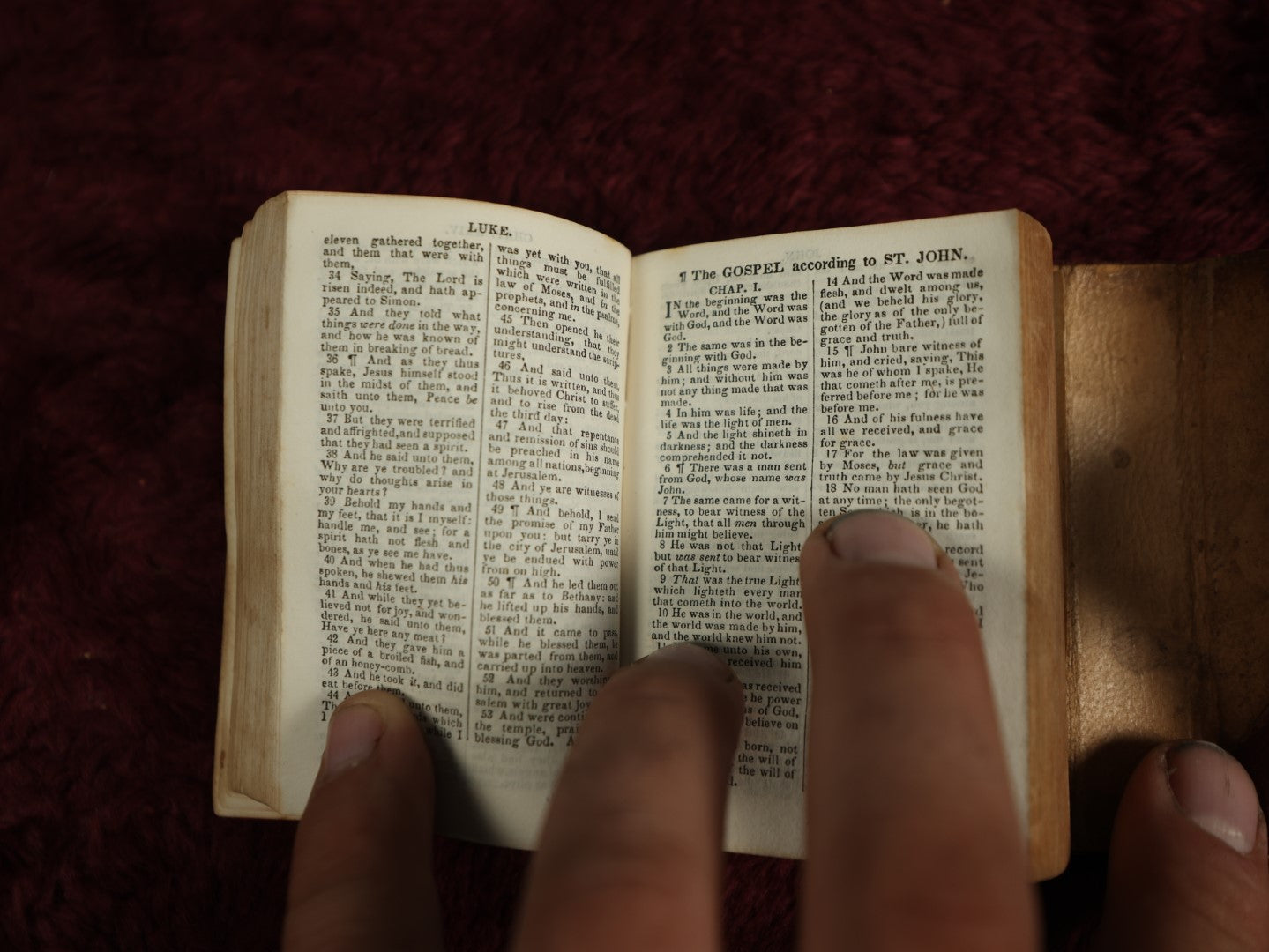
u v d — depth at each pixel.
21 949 0.12
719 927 0.08
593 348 0.11
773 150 0.13
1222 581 0.11
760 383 0.11
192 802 0.12
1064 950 0.12
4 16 0.13
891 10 0.13
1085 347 0.11
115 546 0.13
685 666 0.10
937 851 0.07
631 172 0.13
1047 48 0.13
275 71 0.13
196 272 0.13
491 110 0.13
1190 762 0.10
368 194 0.11
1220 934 0.10
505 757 0.11
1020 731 0.10
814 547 0.09
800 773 0.11
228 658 0.11
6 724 0.13
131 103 0.13
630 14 0.13
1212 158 0.12
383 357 0.11
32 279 0.13
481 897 0.12
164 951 0.12
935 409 0.11
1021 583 0.10
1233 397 0.11
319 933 0.10
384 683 0.11
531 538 0.11
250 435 0.11
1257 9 0.12
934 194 0.13
